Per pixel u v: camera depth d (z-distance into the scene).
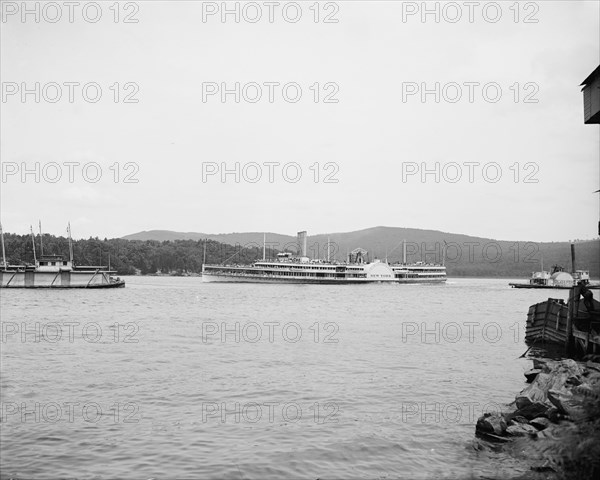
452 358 46.03
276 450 22.14
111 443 22.86
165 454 21.62
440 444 22.80
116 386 33.97
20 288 175.75
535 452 20.12
